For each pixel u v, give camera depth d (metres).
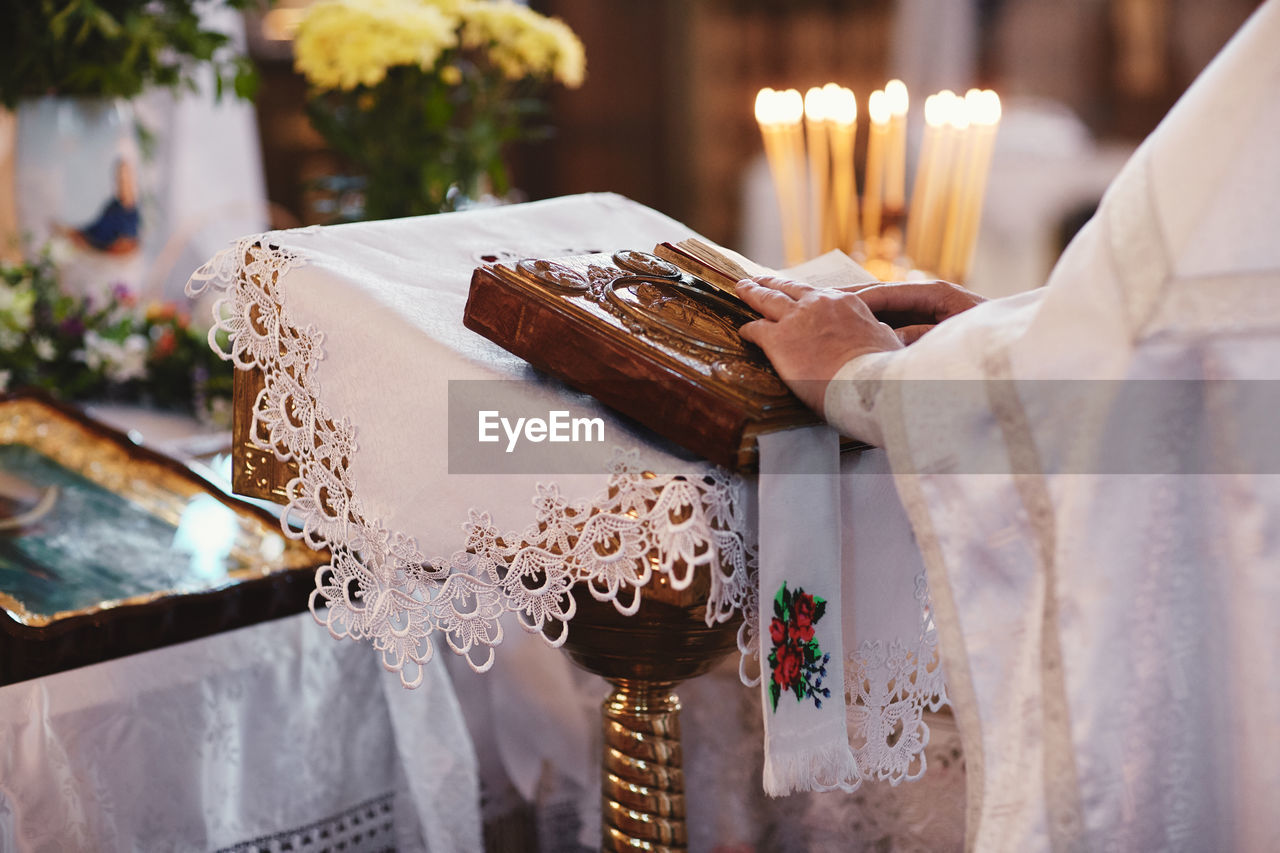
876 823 2.41
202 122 4.83
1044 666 1.58
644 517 1.63
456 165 3.69
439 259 1.98
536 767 2.68
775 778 1.67
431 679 2.44
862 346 1.69
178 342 3.54
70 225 3.64
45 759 2.08
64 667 2.10
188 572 2.31
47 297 3.59
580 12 8.78
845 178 4.10
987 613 1.62
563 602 1.77
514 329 1.71
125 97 3.50
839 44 8.59
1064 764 1.57
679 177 8.97
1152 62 8.39
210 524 2.49
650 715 1.95
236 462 1.92
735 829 2.55
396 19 3.31
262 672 2.31
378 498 1.78
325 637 2.38
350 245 1.93
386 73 3.48
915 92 8.52
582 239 2.15
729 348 1.73
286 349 1.85
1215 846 1.62
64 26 3.33
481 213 2.12
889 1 8.45
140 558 2.35
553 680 2.65
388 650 1.77
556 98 8.96
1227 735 1.60
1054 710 1.57
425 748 2.43
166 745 2.21
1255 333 1.51
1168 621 1.59
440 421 1.74
